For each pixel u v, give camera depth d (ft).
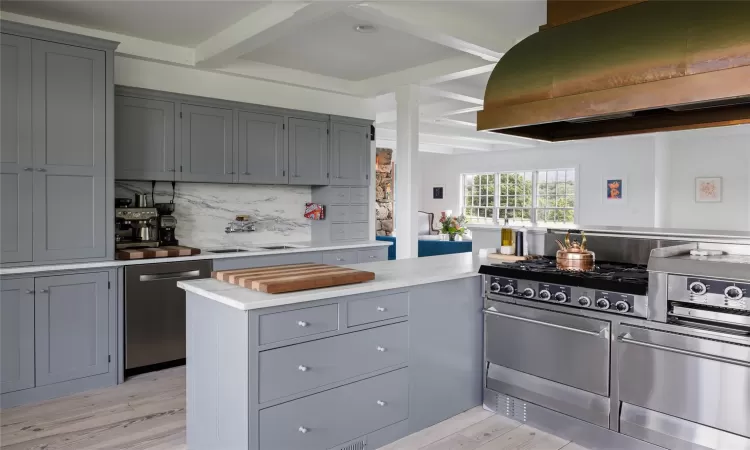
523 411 9.91
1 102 10.25
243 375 7.05
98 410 10.41
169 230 14.46
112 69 11.69
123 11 11.66
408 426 9.26
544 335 9.50
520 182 36.11
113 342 11.89
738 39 6.75
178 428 9.59
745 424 7.22
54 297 11.01
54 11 11.62
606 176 31.30
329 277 8.13
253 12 11.78
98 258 11.65
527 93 9.00
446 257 12.66
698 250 8.92
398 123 17.65
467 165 38.83
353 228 18.63
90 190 11.46
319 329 7.78
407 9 11.44
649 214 29.55
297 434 7.57
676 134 26.43
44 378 10.92
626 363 8.42
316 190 18.51
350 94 18.65
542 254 11.84
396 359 8.96
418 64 16.31
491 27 12.93
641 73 7.61
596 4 8.86
